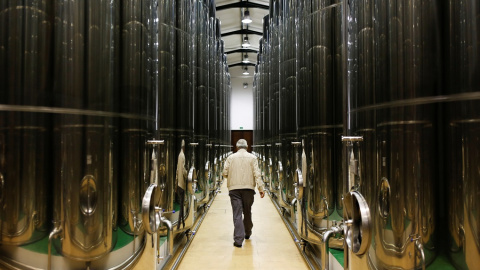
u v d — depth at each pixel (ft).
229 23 39.34
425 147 3.99
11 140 4.18
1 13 4.18
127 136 5.48
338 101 8.99
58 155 4.40
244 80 61.87
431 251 3.96
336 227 8.02
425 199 3.99
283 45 15.88
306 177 9.67
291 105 14.42
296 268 11.19
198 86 15.78
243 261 11.84
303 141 9.90
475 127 3.50
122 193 5.35
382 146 4.59
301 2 10.17
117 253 5.20
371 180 4.89
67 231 4.49
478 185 3.47
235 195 14.14
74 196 4.51
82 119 4.57
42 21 4.33
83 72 4.59
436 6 3.91
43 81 4.32
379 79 4.69
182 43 11.48
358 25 5.44
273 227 17.01
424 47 4.02
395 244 4.36
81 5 4.61
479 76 3.48
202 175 16.05
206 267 11.23
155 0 6.75
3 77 4.17
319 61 9.25
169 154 10.28
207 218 19.08
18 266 4.25
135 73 5.71
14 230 4.21
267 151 27.20
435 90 3.91
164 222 8.14
